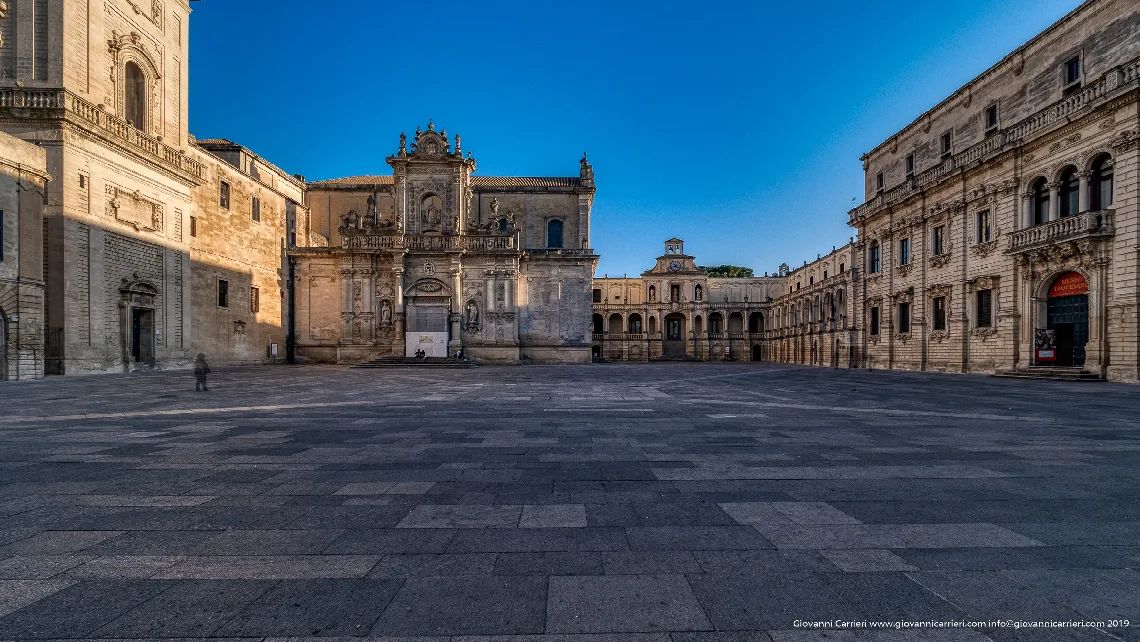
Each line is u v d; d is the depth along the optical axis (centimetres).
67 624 340
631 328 9556
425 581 402
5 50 2998
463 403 1642
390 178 6347
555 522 533
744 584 398
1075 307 2831
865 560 440
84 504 589
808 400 1750
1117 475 722
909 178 4381
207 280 4334
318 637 327
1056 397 1842
